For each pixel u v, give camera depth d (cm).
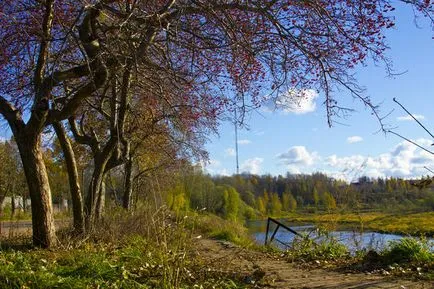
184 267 764
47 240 1125
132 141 2125
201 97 1230
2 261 782
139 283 688
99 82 1090
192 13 991
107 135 2094
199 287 694
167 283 676
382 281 797
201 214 1166
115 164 1606
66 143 1439
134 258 866
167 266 687
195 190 1186
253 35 959
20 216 1249
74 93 1214
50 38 1040
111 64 1075
